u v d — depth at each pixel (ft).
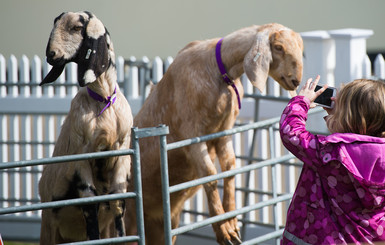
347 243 20.58
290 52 30.17
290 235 21.71
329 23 80.64
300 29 80.79
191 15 81.05
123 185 28.45
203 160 31.65
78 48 25.63
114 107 27.50
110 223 30.66
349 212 20.63
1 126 54.34
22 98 54.54
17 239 51.21
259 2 80.74
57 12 80.43
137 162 24.97
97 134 27.22
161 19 81.05
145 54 81.00
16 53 80.79
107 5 80.69
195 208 49.78
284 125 21.54
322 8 80.69
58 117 53.57
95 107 27.25
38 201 49.37
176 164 33.71
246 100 49.78
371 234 20.56
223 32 80.79
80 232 30.58
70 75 53.98
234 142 49.55
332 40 47.55
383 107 20.83
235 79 31.58
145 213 36.32
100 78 26.58
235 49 30.81
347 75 47.32
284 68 30.32
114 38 81.05
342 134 20.85
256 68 29.71
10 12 80.84
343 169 20.43
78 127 27.27
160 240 37.73
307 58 47.98
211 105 31.24
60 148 29.17
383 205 20.61
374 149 20.35
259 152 49.14
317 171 20.90
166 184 25.82
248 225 48.88
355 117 20.95
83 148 27.55
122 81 51.06
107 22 81.00
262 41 30.07
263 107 49.47
